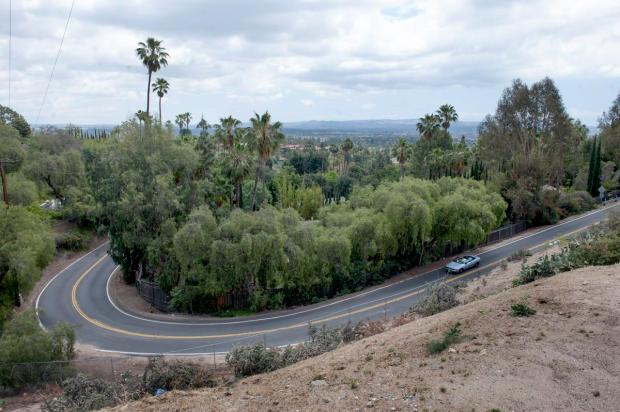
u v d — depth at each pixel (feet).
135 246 110.83
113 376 59.11
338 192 269.03
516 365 29.50
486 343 33.12
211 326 87.81
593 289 41.04
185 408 29.14
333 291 106.52
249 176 144.77
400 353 34.73
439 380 28.76
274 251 94.84
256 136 130.93
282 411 27.25
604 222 109.91
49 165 162.30
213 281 92.32
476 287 77.20
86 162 142.72
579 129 257.55
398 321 58.95
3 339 63.46
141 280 110.52
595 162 197.06
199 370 49.80
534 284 47.42
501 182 165.78
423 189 125.08
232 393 31.50
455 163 198.08
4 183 105.60
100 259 144.56
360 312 89.97
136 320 93.40
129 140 115.44
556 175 179.22
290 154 360.48
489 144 180.04
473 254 134.00
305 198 207.31
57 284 120.57
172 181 114.42
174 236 96.48
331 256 102.53
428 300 64.34
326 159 348.79
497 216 139.95
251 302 97.09
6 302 90.43
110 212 109.60
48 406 42.32
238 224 96.99
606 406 25.21
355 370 32.48
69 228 160.76
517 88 171.42
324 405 27.37
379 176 241.76
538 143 169.68
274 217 100.78
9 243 84.74
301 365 38.40
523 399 25.96
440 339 35.60
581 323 34.32
